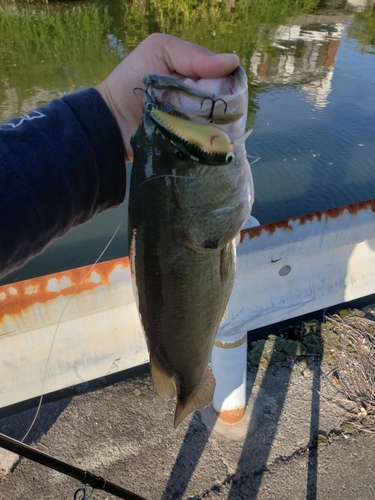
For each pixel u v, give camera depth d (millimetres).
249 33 3598
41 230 317
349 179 1532
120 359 515
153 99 306
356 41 3355
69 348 486
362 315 864
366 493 592
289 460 631
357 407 695
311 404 702
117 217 1329
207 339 405
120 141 345
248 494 597
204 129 281
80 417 692
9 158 300
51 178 310
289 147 1732
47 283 434
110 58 2949
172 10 4328
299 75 2600
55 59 2879
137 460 637
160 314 360
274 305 561
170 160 312
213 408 683
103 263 450
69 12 4168
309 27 3801
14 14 4070
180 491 603
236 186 328
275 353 784
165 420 687
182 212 323
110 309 474
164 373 405
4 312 429
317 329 833
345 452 638
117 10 4324
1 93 2295
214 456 639
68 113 327
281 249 517
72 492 597
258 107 2123
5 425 679
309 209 1389
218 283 371
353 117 2010
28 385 479
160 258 336
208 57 303
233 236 348
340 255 587
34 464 625
